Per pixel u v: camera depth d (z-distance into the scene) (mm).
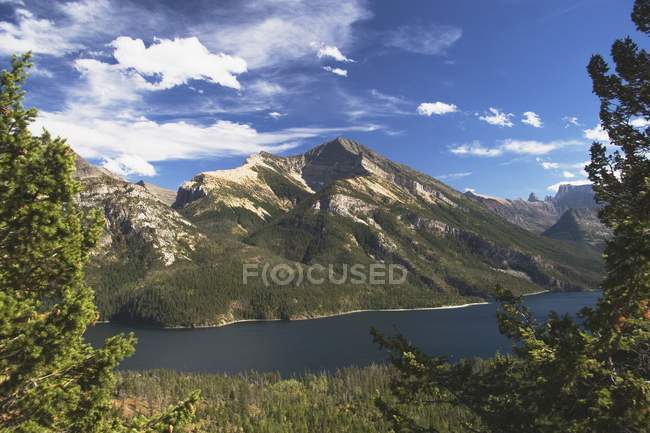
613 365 13484
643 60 17953
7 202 13922
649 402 10570
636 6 18109
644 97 17812
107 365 14703
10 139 14039
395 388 17047
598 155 18750
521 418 14531
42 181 14367
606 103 18953
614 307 10969
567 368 11688
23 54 14461
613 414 10875
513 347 16609
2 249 14148
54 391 13734
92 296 15195
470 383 16359
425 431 16516
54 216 14430
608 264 10945
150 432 14828
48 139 15273
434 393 16547
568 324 15859
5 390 13266
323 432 153625
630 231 10656
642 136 17719
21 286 14633
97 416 14781
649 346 12953
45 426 13523
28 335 13344
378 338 17844
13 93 14250
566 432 12047
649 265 10250
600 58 19078
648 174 15875
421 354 16984
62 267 14797
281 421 162375
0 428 13039
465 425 16750
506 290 18531
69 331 14117
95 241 15578
